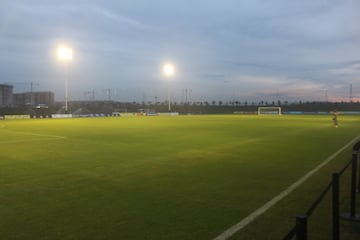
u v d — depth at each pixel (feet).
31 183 27.58
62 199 22.81
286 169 33.40
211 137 67.97
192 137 68.03
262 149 48.93
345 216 18.81
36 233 16.70
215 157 41.32
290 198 22.94
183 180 28.53
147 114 262.88
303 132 81.30
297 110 342.85
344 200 22.38
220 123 125.59
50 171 32.63
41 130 89.81
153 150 47.98
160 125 112.37
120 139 64.23
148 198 23.02
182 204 21.58
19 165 36.04
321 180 28.48
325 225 17.84
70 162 37.86
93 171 32.60
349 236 16.40
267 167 34.50
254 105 378.94
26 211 20.25
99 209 20.54
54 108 260.42
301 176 30.07
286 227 17.49
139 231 16.93
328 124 117.80
